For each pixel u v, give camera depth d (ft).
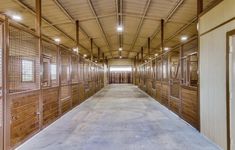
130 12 26.20
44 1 19.75
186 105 16.56
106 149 10.59
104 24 31.42
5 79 9.83
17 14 21.33
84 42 43.04
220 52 10.64
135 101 30.32
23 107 11.66
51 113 16.39
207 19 12.20
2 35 9.66
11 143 10.37
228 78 9.80
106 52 65.67
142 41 44.83
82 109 23.20
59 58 18.79
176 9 22.80
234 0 9.32
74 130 14.21
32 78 16.39
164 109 23.02
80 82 28.66
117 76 88.33
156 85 31.68
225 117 10.17
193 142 11.67
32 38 14.84
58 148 10.78
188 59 17.01
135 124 15.85
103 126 15.28
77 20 27.35
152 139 12.19
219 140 10.81
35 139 12.28
